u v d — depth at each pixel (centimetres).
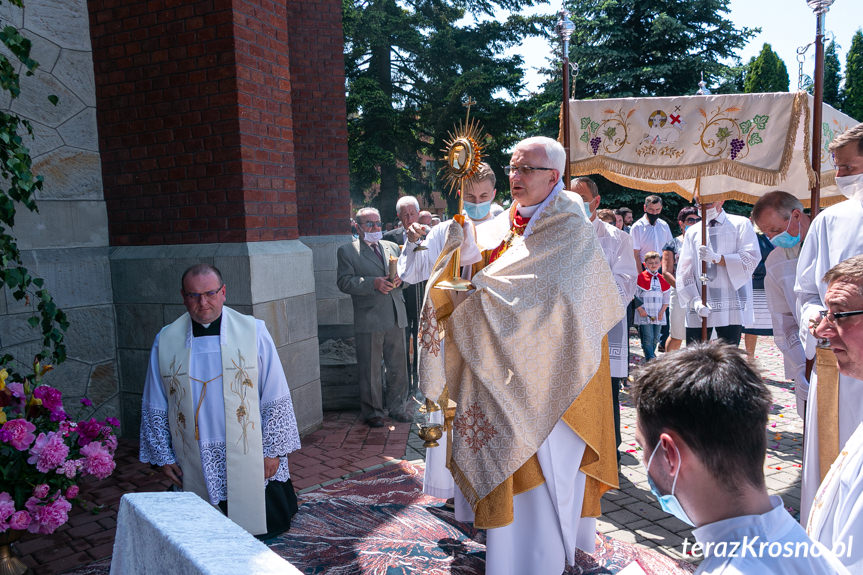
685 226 698
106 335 557
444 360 284
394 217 2409
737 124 418
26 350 500
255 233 514
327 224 999
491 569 274
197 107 512
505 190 2453
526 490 273
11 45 348
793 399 640
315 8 970
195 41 505
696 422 99
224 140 503
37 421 304
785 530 98
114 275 558
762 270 610
